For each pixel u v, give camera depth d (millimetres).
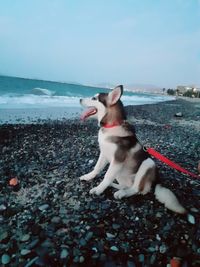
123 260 652
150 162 980
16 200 933
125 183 1036
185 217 875
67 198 958
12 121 2838
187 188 1147
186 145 2182
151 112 5133
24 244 672
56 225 767
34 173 1207
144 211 899
